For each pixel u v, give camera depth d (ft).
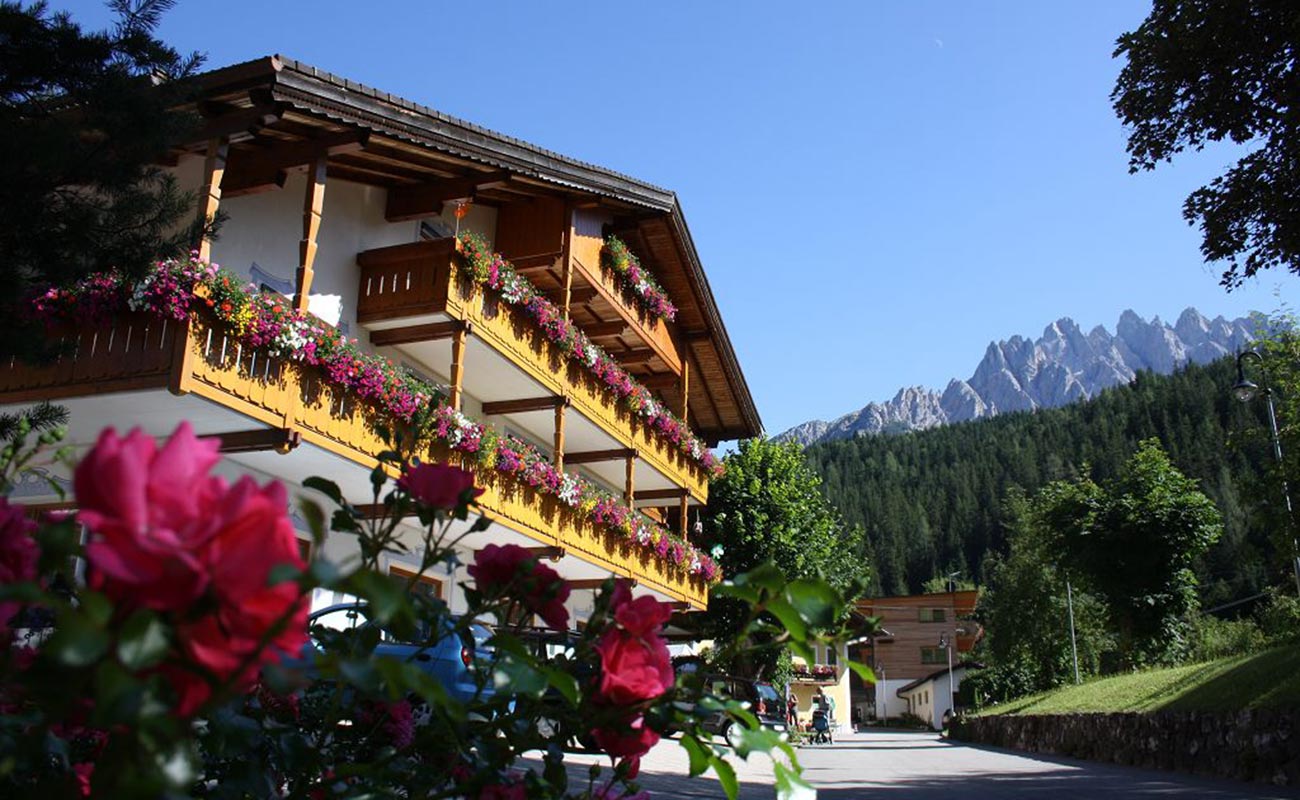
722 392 96.63
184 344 32.22
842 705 197.88
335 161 47.21
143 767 2.79
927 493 567.18
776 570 4.73
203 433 37.27
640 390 75.10
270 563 2.88
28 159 19.24
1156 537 101.19
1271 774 46.68
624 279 71.92
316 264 47.14
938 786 46.83
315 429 37.96
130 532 2.77
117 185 20.88
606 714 4.91
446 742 5.86
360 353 39.45
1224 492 346.95
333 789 5.72
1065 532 106.63
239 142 38.75
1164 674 80.18
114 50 20.94
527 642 5.83
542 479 54.95
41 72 20.68
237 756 5.81
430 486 5.59
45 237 20.16
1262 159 40.68
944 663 258.16
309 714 7.59
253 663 2.89
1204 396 481.46
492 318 53.16
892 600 263.08
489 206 61.98
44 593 3.14
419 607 5.60
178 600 2.82
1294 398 57.06
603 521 64.54
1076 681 116.47
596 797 5.83
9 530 3.74
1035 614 133.69
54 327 32.81
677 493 90.17
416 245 49.55
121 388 32.55
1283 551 57.00
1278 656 58.70
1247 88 40.09
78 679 3.18
